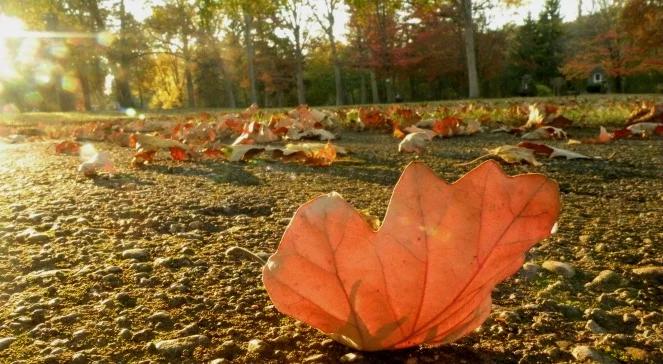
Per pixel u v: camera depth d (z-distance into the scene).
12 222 0.45
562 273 0.32
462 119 1.21
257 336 0.25
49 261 0.35
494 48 8.55
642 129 1.07
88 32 6.26
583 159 0.77
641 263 0.34
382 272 0.17
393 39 8.12
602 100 2.64
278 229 0.43
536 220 0.17
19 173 0.74
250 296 0.29
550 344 0.24
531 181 0.16
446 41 8.21
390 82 8.75
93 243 0.39
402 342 0.20
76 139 1.49
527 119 1.41
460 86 9.36
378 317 0.19
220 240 0.40
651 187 0.57
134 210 0.49
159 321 0.26
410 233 0.17
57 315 0.27
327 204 0.17
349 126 1.47
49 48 6.27
